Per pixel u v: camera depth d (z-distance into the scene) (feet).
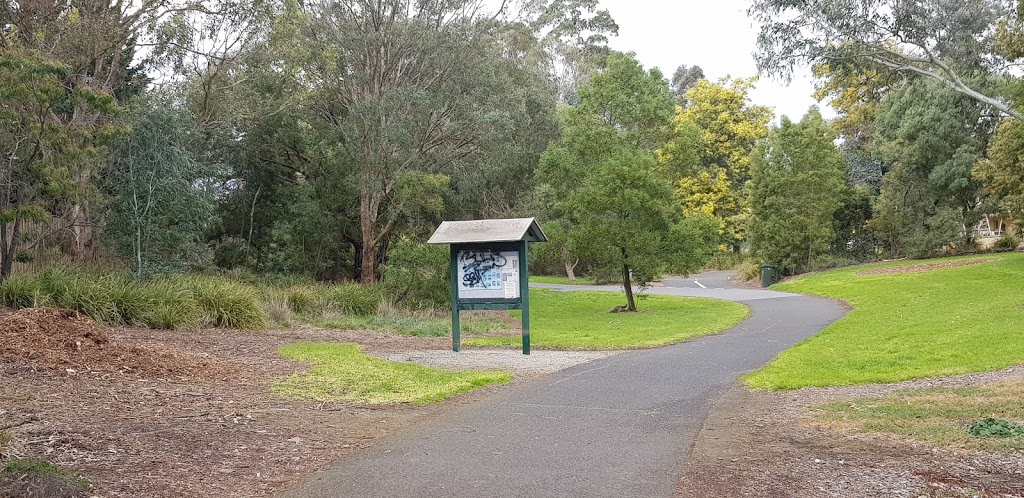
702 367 40.60
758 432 24.50
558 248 91.97
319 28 94.43
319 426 24.58
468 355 46.34
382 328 62.34
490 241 46.39
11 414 22.17
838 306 85.15
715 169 186.80
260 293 70.23
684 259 88.58
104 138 58.95
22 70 51.67
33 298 47.06
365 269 102.37
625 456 21.29
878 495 17.26
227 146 100.68
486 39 100.73
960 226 139.03
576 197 88.74
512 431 24.58
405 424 25.49
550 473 19.45
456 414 27.45
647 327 67.31
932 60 80.18
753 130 180.45
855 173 170.71
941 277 100.73
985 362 37.42
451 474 19.26
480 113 94.89
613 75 94.22
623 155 86.74
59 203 70.03
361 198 102.83
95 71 78.59
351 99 99.45
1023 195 97.71
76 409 23.68
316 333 55.88
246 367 36.58
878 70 86.43
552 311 92.99
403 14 97.35
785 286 122.21
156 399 26.66
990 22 77.82
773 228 140.77
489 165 102.27
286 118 101.71
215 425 23.45
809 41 79.41
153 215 68.23
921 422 24.88
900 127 139.95
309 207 102.83
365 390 31.71
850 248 160.45
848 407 28.19
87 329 35.22
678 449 22.16
